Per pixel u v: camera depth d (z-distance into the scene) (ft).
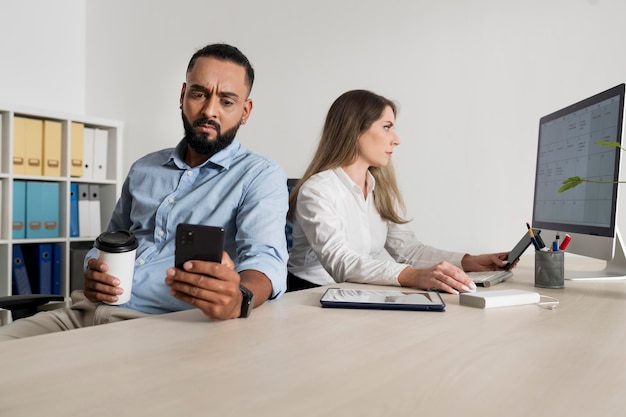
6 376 2.01
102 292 3.49
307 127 10.30
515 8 8.56
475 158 8.86
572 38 8.19
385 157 6.56
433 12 9.17
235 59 4.77
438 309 3.52
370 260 5.04
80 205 11.52
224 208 4.74
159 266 4.71
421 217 9.29
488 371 2.19
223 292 2.99
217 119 4.72
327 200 5.82
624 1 7.84
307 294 4.14
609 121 4.87
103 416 1.64
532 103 8.46
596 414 1.75
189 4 11.69
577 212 5.43
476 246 8.86
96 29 13.20
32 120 10.80
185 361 2.24
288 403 1.78
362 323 3.09
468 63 8.91
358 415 1.69
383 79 9.60
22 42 12.50
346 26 9.91
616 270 5.56
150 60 12.26
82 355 2.31
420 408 1.76
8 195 10.41
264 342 2.59
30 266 11.14
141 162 5.40
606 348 2.62
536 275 4.84
